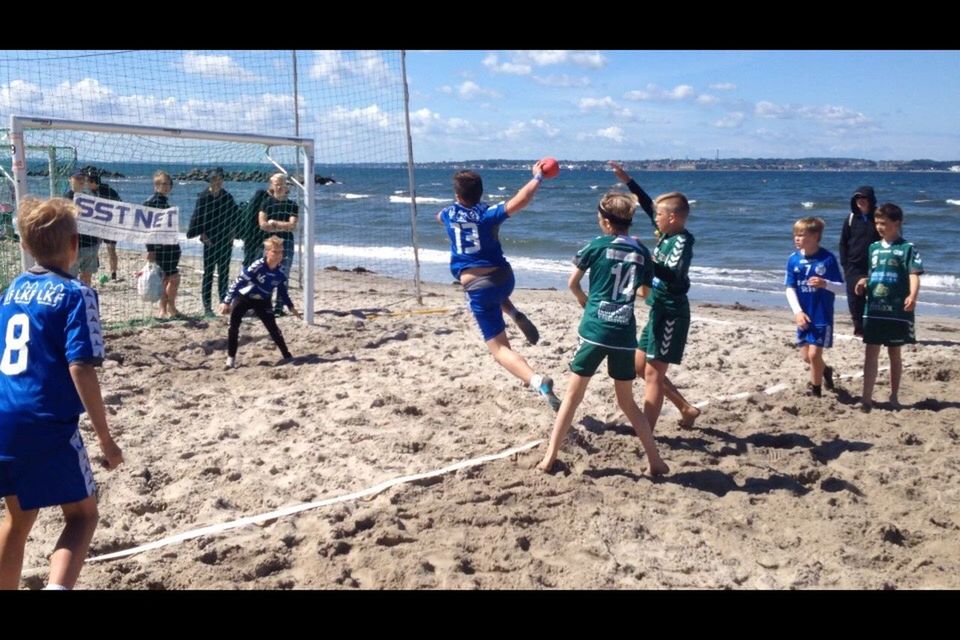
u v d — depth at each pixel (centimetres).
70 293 330
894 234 668
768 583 410
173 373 750
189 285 1239
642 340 582
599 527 458
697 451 577
